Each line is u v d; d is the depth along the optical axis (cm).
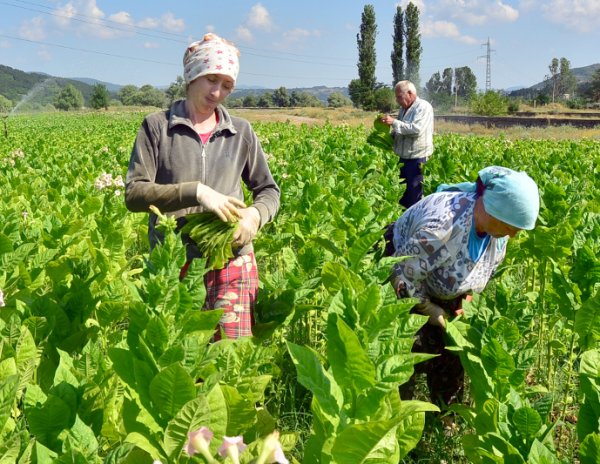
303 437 391
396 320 290
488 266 402
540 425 261
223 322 381
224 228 361
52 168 1195
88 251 555
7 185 938
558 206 579
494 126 4984
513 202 346
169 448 229
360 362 234
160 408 246
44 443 250
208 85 368
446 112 9862
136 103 12938
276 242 600
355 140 2323
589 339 366
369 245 407
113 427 280
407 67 9706
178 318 294
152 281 282
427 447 396
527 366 318
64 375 271
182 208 363
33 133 3148
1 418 221
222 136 390
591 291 394
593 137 3762
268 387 433
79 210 716
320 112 7031
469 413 339
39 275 459
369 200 771
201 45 371
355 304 259
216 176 386
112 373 283
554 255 491
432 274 396
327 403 237
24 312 365
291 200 800
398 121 1030
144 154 377
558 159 1369
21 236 530
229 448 169
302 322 522
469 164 1259
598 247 434
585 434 285
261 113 6650
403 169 1077
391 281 397
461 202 375
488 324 344
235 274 383
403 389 434
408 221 401
